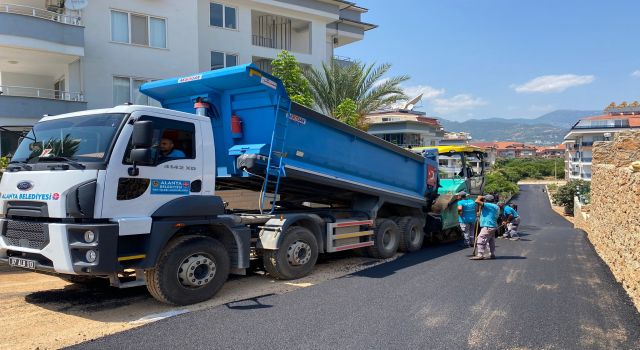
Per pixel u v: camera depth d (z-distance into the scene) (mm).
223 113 8102
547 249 11961
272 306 6328
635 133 15609
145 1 20766
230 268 7066
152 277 6098
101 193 5570
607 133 56062
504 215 14977
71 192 5523
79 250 5527
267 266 7805
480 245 10219
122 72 20188
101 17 19641
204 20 24641
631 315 6027
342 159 9289
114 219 5648
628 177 7848
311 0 28766
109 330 5383
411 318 5852
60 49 17750
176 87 8188
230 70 7371
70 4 18359
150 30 21047
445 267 9234
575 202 33938
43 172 5785
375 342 5039
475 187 14531
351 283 7734
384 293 7066
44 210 5695
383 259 10234
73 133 6074
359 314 6000
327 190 9562
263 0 26578
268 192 8867
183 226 6363
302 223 8344
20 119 16938
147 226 5895
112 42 19922
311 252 8211
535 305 6453
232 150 7891
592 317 5930
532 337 5219
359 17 36594
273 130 7688
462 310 6199
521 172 92188
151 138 5801
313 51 29594
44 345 4914
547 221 34812
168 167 6258
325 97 22750
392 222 10570
